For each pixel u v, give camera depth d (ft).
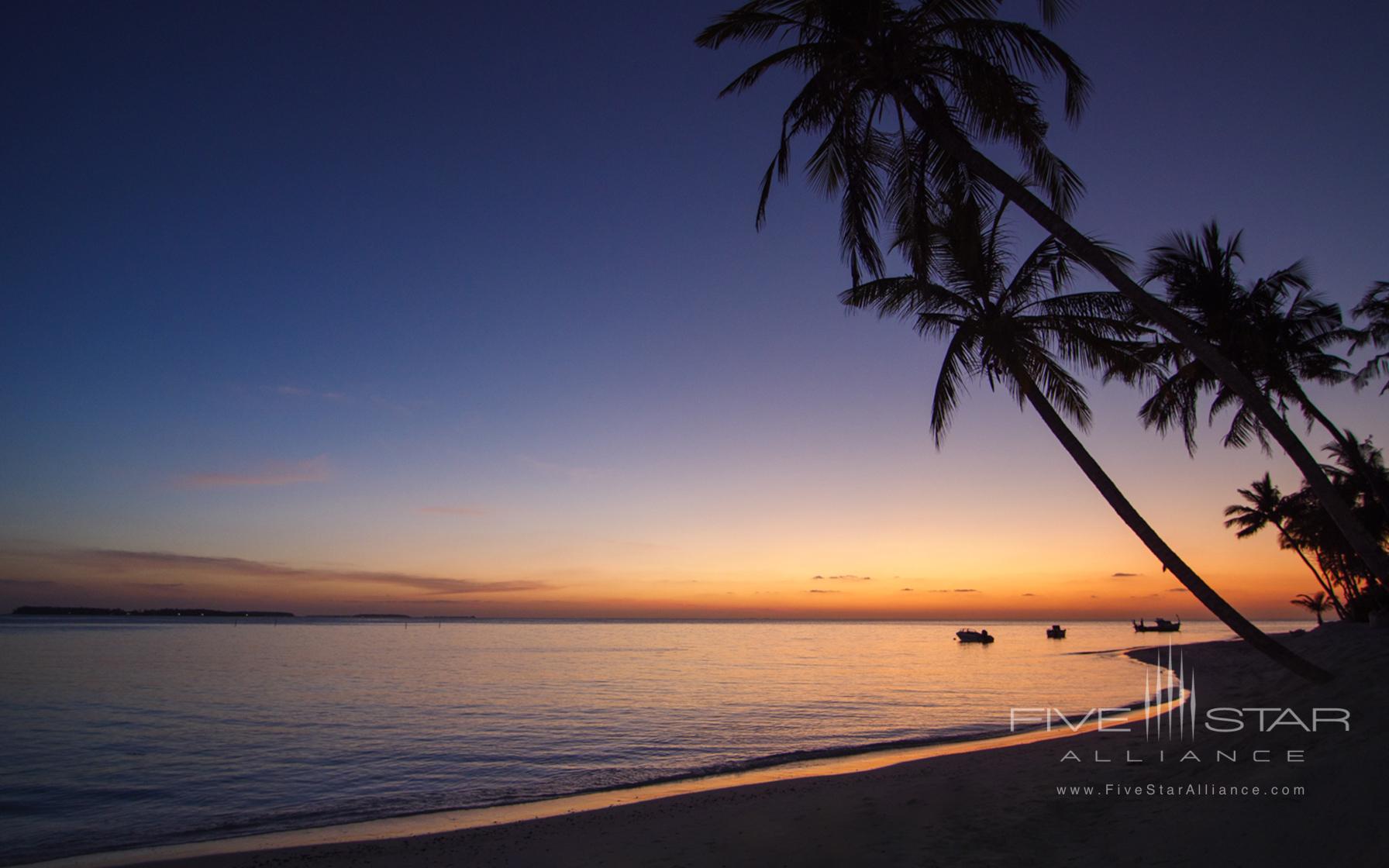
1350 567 133.59
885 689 139.64
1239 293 66.90
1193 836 26.76
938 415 53.06
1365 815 23.16
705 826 40.96
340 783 63.10
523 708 113.09
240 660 220.23
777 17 40.06
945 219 48.98
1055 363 53.57
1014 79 38.40
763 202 42.14
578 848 38.27
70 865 40.60
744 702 119.55
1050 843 30.66
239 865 38.24
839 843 34.71
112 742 82.64
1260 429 78.64
